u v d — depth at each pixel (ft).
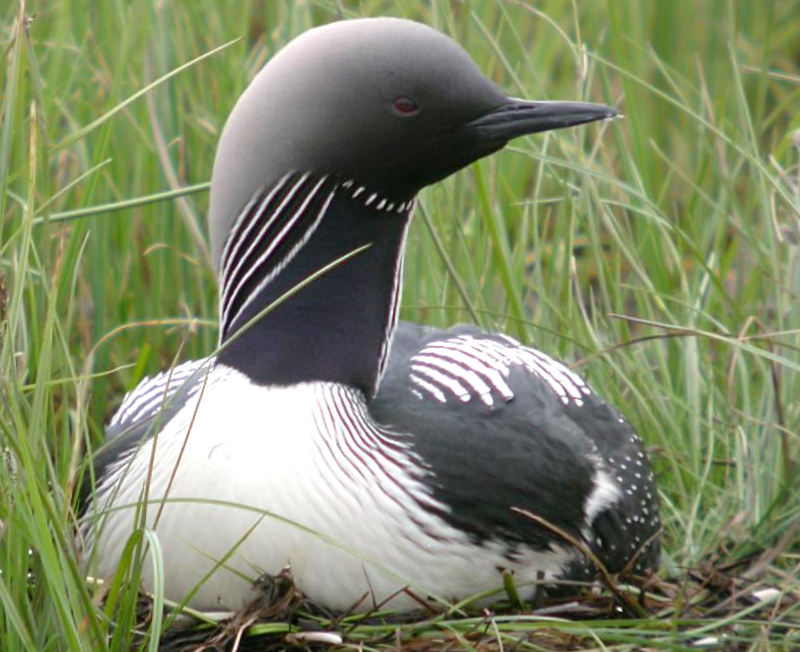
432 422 28.14
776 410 35.32
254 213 28.07
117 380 40.83
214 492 26.50
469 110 28.04
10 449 26.16
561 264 39.70
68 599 24.09
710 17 54.80
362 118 27.55
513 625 27.07
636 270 37.45
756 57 54.95
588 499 29.81
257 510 25.80
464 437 28.04
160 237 40.91
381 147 27.78
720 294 39.06
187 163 41.83
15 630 24.80
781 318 36.27
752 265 41.45
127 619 25.04
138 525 26.89
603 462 30.89
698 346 38.11
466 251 37.60
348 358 27.91
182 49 42.22
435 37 28.09
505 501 27.96
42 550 23.68
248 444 26.58
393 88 27.53
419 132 27.86
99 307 39.29
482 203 36.65
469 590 27.94
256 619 26.76
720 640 28.22
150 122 41.16
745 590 29.68
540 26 49.98
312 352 27.68
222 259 28.68
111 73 42.29
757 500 34.42
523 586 28.45
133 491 27.22
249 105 27.99
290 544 26.48
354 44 27.66
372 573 26.96
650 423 37.17
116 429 30.45
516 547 28.12
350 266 28.14
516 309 36.65
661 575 32.83
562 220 39.91
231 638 26.66
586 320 37.45
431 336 32.40
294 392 27.25
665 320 39.09
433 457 27.63
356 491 26.73
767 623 28.50
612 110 28.48
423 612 27.68
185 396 29.09
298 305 27.91
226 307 28.78
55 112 39.99
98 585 26.27
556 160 36.76
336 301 28.02
